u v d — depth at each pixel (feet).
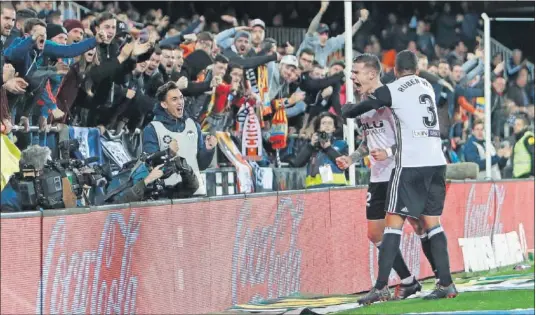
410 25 147.54
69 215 47.91
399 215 63.41
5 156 56.80
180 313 57.47
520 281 80.48
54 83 68.74
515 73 148.66
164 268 56.08
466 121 123.65
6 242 44.01
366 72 65.77
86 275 49.34
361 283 78.43
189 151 66.18
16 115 64.28
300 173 84.48
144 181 58.39
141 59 75.51
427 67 116.16
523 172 122.52
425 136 63.00
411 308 61.36
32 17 68.95
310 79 93.40
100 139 70.28
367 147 68.59
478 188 96.58
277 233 68.18
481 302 63.98
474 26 149.59
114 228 51.55
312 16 140.87
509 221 104.53
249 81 86.38
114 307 51.70
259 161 85.92
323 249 73.77
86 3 106.63
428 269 88.22
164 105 65.41
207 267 60.29
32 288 45.57
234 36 93.30
